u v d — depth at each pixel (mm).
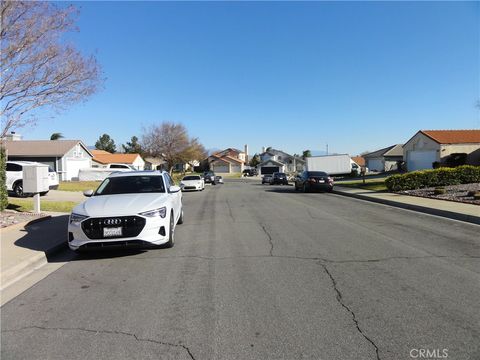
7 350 3924
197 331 4234
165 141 66688
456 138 37719
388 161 59594
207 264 6938
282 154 109500
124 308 4957
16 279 6426
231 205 17703
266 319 4492
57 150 40031
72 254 8133
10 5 10422
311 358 3617
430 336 3986
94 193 9180
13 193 20969
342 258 7172
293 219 12492
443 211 13016
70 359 3711
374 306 4801
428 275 6027
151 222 7535
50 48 11273
